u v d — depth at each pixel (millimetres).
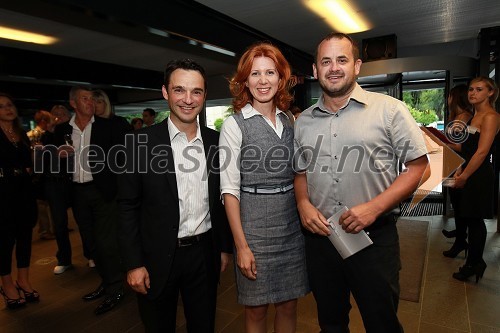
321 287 1432
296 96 6199
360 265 1285
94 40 3881
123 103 7797
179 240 1341
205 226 1406
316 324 2035
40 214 3863
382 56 4539
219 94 6363
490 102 2443
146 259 1320
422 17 3768
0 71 4121
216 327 2047
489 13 3680
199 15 3170
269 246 1376
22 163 2377
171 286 1342
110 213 2330
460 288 2404
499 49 4262
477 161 2295
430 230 3738
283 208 1403
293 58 5117
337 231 1277
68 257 2996
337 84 1240
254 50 1346
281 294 1410
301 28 4004
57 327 2113
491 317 2035
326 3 3211
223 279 2715
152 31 2809
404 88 5961
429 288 2426
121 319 2182
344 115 1285
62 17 3049
